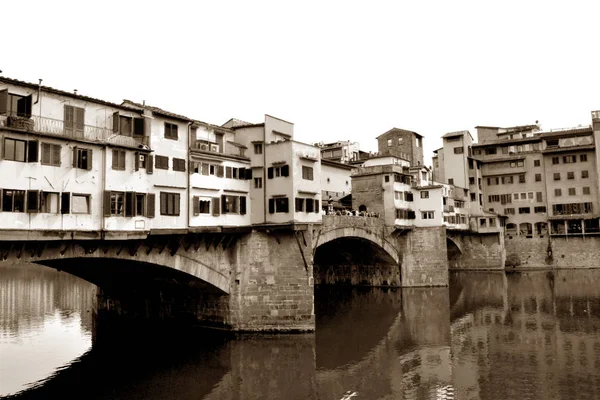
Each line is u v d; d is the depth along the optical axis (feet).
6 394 84.79
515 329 129.80
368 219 189.37
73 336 128.67
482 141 316.81
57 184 87.97
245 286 124.06
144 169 103.65
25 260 86.38
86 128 94.94
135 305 140.56
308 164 131.13
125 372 96.84
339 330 132.98
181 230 107.14
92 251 95.45
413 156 263.90
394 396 82.94
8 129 80.74
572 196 276.62
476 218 282.15
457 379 90.68
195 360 103.91
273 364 100.99
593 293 183.62
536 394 81.51
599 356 102.01
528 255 281.54
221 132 133.08
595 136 267.59
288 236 124.88
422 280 212.84
